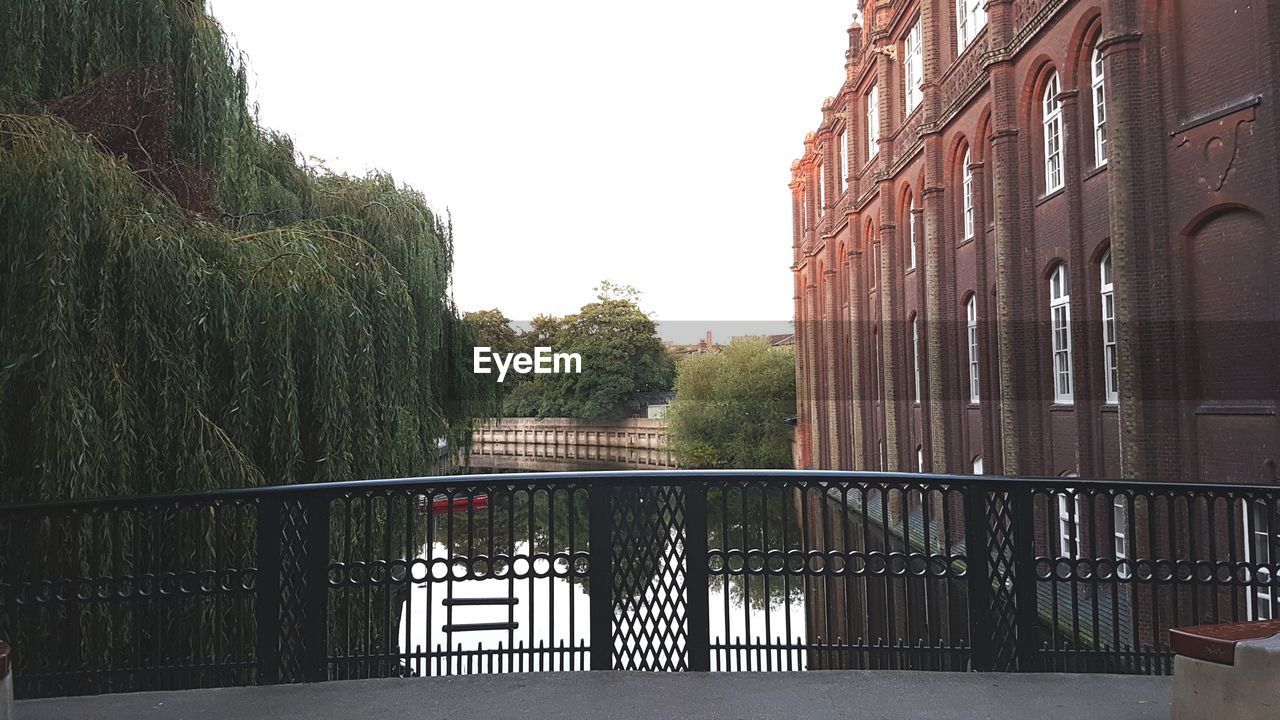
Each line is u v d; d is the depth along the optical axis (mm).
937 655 4430
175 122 8602
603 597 4473
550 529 4500
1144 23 13055
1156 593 4457
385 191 14609
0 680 3129
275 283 8141
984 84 20172
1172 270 12766
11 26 7371
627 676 4324
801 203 47875
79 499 4344
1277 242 10820
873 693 4082
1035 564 4465
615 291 76500
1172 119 12734
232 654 4371
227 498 4387
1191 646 3344
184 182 8609
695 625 4469
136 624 4328
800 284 47406
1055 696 4051
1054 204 17016
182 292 7383
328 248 9281
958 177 23031
